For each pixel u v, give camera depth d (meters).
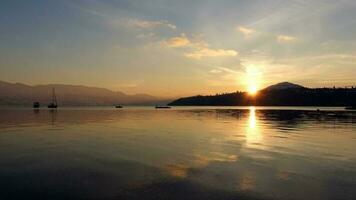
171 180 15.40
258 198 12.82
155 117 77.88
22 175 16.33
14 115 87.69
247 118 70.88
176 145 26.31
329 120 60.78
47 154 22.17
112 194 13.27
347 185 14.51
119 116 83.12
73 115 89.12
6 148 24.88
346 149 24.05
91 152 22.95
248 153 22.42
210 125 48.78
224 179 15.58
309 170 17.33
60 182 15.02
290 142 27.92
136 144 26.95
